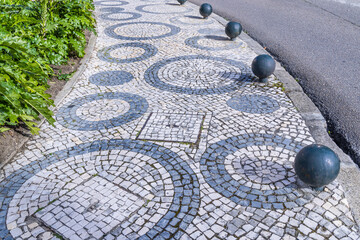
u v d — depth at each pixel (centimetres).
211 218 383
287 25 1180
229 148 511
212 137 539
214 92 697
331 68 805
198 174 455
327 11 1361
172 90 711
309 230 365
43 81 621
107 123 587
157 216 387
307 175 402
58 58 744
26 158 494
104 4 1617
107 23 1259
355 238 354
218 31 1134
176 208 398
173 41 1034
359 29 1105
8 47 533
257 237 357
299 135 542
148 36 1088
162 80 760
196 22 1258
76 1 912
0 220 384
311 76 768
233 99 666
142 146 520
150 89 717
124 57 907
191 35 1091
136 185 437
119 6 1567
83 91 711
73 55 894
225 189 428
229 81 748
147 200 411
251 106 637
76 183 442
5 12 686
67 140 538
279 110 621
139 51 952
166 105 648
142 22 1262
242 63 849
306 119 590
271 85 724
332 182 435
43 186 437
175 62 863
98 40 1055
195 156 493
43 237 361
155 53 933
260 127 566
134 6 1565
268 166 469
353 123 589
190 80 756
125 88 724
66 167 474
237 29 1002
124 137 545
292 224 373
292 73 796
